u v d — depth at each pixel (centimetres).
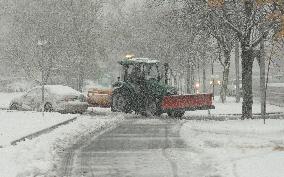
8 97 10712
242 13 5328
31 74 12019
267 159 2883
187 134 4209
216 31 6209
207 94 6200
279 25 4894
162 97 6009
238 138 3903
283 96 11125
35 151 3066
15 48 12112
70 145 3566
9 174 2372
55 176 2475
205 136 4056
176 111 5938
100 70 13350
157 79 6297
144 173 2559
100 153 3212
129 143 3675
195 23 5891
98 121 5244
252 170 2544
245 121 5216
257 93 13088
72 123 4875
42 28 11700
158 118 5869
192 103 6047
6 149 3036
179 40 9988
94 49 11950
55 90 6481
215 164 2786
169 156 3091
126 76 6431
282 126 4609
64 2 11875
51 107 6412
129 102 6381
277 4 4772
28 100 6631
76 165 2786
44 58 11169
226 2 5212
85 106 6512
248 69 5503
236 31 5375
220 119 5681
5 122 4688
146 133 4294
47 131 4131
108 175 2514
